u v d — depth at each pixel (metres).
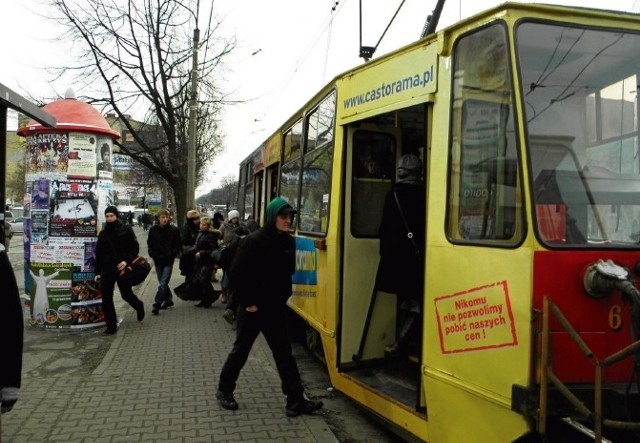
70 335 7.92
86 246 8.14
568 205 3.04
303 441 4.31
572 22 3.24
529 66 3.13
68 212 8.05
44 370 6.21
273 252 4.85
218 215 12.84
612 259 2.99
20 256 22.25
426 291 3.67
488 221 3.21
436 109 3.72
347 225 5.06
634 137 3.31
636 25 3.35
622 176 3.23
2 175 3.08
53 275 8.07
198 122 28.25
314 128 6.25
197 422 4.68
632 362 2.96
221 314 9.85
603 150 3.21
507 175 3.11
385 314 5.14
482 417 3.17
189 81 21.06
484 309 3.16
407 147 5.33
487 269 3.16
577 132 3.18
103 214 8.37
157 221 9.94
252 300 4.84
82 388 5.57
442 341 3.50
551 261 2.90
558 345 2.86
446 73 3.65
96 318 8.34
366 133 5.17
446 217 3.54
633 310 2.77
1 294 2.83
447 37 3.64
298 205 6.86
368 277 5.12
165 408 5.01
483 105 3.32
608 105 3.27
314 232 5.96
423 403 3.88
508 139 3.12
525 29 3.17
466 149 3.43
